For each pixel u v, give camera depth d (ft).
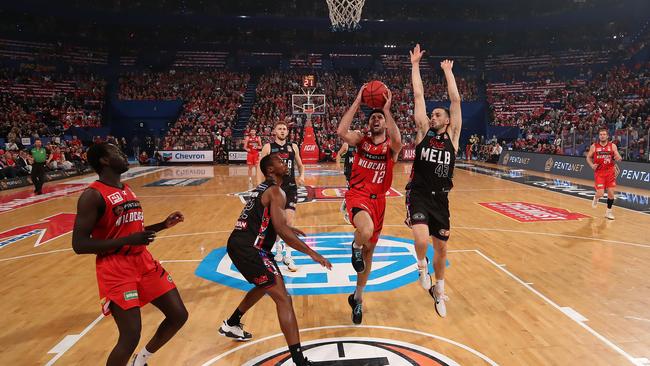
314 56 131.75
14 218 34.71
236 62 128.67
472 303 16.71
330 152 90.43
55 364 12.69
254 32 132.46
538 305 16.42
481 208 37.17
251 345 13.60
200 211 37.04
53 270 21.80
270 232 12.62
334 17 56.80
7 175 54.34
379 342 13.61
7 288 19.19
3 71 97.60
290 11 125.08
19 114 86.94
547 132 91.04
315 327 14.76
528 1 125.49
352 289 18.31
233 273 20.71
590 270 20.49
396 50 134.51
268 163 12.59
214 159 91.15
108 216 10.15
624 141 56.80
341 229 29.27
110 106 102.68
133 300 10.26
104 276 10.14
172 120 105.29
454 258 22.63
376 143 14.21
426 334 14.15
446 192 15.06
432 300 17.06
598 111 89.30
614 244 25.13
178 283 19.33
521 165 73.72
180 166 87.04
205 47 127.95
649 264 21.36
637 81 97.96
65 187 54.08
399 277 19.70
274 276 12.14
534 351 12.96
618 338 13.73
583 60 120.57
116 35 123.54
